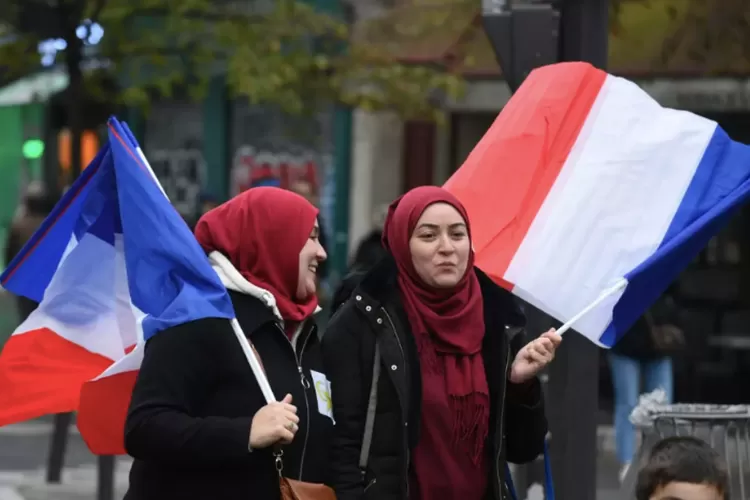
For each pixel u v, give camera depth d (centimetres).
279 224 812
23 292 937
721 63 2080
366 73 2331
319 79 2280
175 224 823
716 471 812
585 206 938
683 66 2216
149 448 760
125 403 838
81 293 921
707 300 2739
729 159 951
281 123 3303
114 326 920
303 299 829
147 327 788
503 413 834
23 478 1978
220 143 3341
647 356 1808
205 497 773
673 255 927
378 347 827
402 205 845
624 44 2209
